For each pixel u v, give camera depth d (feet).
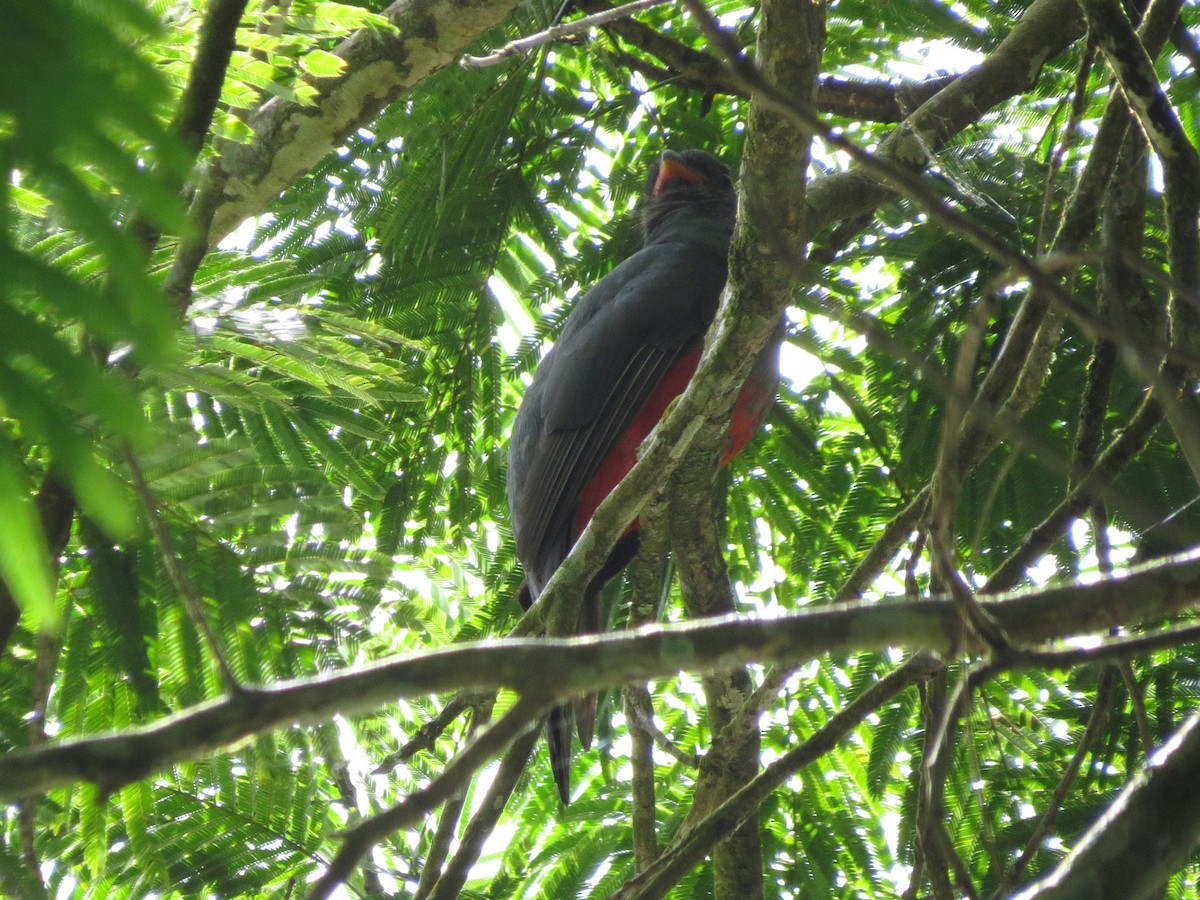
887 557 21.98
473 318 34.01
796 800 30.30
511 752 20.03
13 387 6.17
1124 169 19.27
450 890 19.19
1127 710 24.94
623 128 35.29
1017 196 28.37
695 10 9.83
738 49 10.01
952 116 27.68
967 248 28.04
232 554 23.66
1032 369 20.62
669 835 30.68
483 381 34.09
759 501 31.71
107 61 6.04
